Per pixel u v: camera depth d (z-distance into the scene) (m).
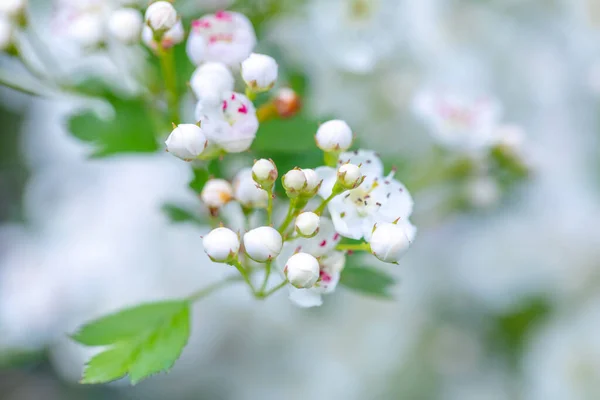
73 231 0.39
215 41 0.29
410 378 0.38
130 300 0.38
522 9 0.38
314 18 0.35
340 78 0.36
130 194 0.38
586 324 0.38
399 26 0.35
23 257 0.39
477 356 0.39
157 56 0.31
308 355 0.39
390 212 0.28
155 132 0.31
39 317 0.38
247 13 0.33
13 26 0.31
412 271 0.39
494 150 0.34
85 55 0.32
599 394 0.38
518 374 0.39
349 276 0.29
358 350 0.38
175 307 0.28
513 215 0.39
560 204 0.39
